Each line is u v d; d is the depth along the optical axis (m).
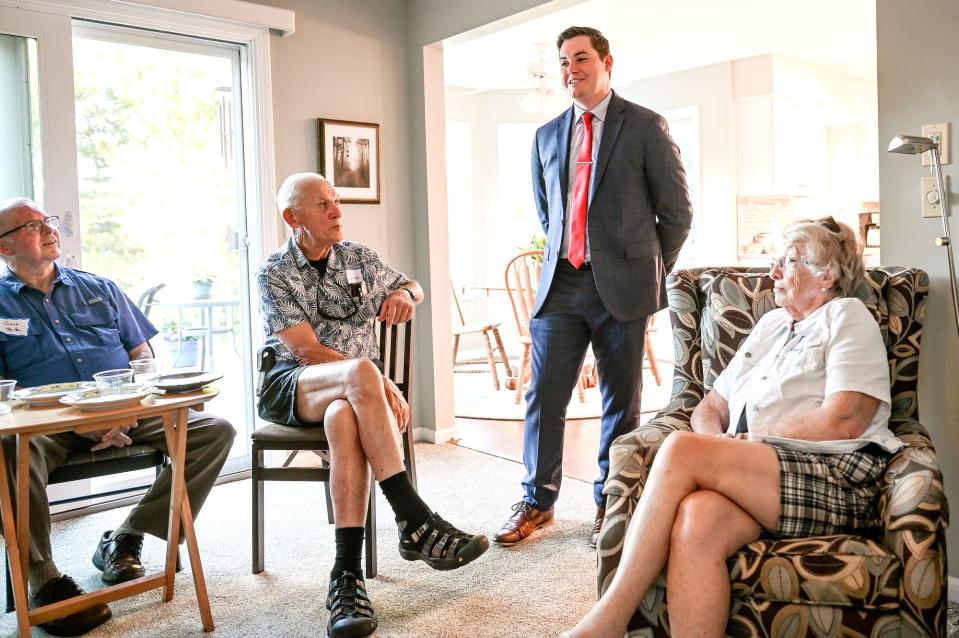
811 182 6.84
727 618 1.54
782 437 1.75
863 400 1.71
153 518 2.34
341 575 2.03
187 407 2.04
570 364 2.69
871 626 1.46
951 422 2.16
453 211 7.45
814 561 1.48
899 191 2.21
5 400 1.94
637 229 2.56
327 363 2.29
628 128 2.55
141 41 3.30
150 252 3.43
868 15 5.12
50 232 2.46
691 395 2.18
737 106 6.40
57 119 2.99
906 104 2.18
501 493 3.17
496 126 7.48
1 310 2.43
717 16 5.05
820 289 1.88
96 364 2.52
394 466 2.16
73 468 2.25
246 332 3.64
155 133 3.40
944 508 1.48
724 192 6.50
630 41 5.64
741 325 2.12
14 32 2.88
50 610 1.90
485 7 3.59
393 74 3.98
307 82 3.65
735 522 1.57
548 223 2.86
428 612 2.12
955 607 2.10
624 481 1.73
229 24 3.37
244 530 2.81
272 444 2.31
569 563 2.44
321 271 2.54
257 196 3.50
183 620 2.11
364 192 3.85
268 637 2.00
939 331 2.16
